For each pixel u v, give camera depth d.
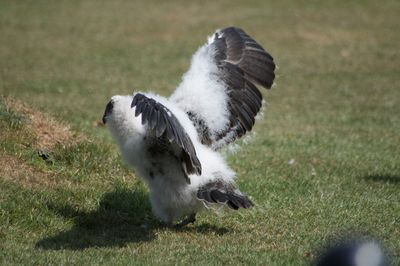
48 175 14.66
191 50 37.09
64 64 33.16
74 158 15.44
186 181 11.84
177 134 11.00
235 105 12.66
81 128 18.62
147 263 11.09
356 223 13.23
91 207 13.73
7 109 16.09
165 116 11.02
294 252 11.67
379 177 16.67
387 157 18.61
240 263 11.16
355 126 23.05
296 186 15.69
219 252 11.71
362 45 38.75
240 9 46.22
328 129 22.56
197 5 47.47
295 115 24.92
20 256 11.19
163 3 48.19
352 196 14.94
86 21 42.91
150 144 11.81
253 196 14.90
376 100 27.53
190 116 12.22
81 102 25.66
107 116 12.39
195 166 11.17
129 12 45.53
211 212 13.80
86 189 14.31
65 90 27.89
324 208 14.12
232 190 11.88
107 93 27.70
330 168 17.41
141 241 12.36
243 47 13.16
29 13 44.28
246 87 12.83
